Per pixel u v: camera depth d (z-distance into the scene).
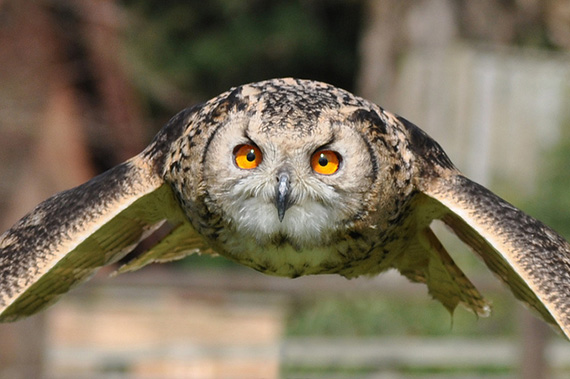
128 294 21.03
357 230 8.12
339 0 40.00
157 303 21.06
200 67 38.69
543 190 24.16
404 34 30.53
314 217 7.98
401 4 30.58
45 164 23.17
